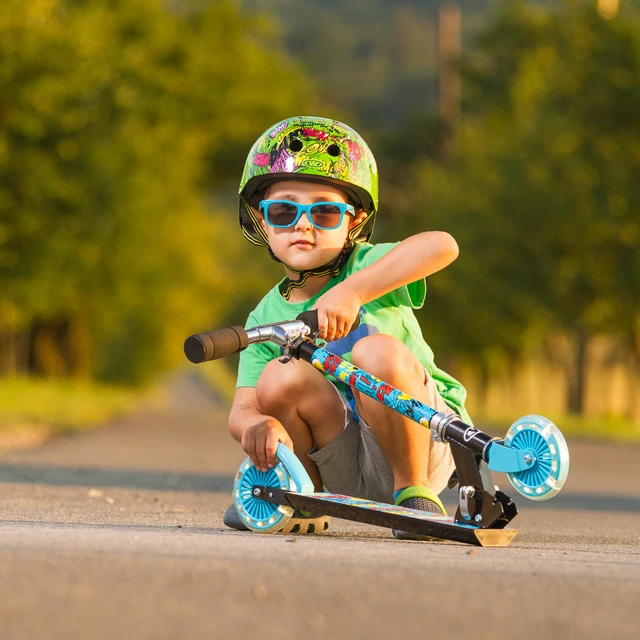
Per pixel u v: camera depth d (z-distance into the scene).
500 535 7.98
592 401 66.38
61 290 50.94
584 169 52.09
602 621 5.31
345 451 9.02
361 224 9.36
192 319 115.62
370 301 8.89
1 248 48.72
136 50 64.44
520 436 7.66
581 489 19.81
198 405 91.81
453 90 81.31
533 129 53.47
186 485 17.75
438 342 68.50
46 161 47.41
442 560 7.05
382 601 5.56
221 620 5.02
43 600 5.30
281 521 8.67
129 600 5.37
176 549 7.03
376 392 8.20
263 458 8.74
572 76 52.84
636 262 51.94
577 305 54.41
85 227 49.25
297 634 4.80
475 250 55.84
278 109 77.38
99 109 50.53
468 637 4.87
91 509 11.84
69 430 37.72
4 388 55.38
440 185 66.38
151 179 62.09
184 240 85.12
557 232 53.31
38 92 45.50
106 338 95.25
